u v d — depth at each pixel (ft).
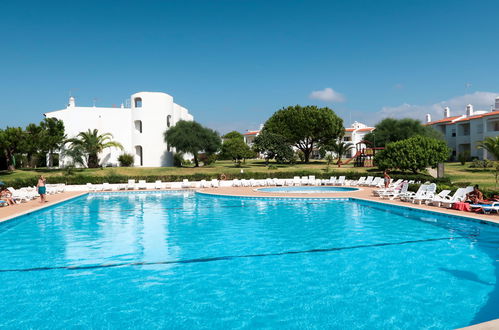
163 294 24.23
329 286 25.41
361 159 164.86
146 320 20.58
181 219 53.11
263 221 50.83
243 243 37.91
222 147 164.14
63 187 92.43
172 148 159.84
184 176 110.63
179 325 19.98
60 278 27.45
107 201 77.20
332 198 72.33
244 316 20.97
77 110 153.07
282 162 172.96
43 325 20.10
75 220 52.85
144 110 150.51
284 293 24.23
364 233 42.06
